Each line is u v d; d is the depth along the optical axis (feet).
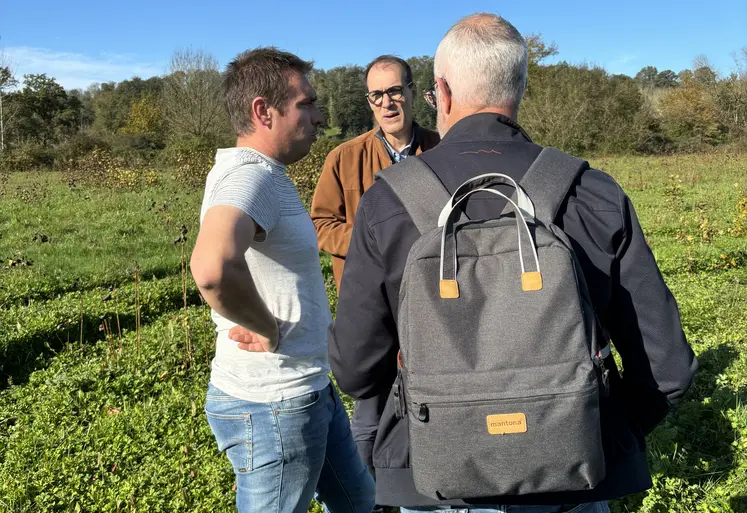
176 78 123.65
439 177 5.05
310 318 6.76
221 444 6.91
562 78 123.54
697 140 126.11
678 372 4.91
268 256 6.45
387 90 10.89
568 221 4.88
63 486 11.62
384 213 5.00
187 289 24.25
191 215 42.09
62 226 38.52
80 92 293.43
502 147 5.20
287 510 6.81
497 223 4.62
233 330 6.57
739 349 16.94
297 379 6.70
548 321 4.39
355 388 5.37
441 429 4.41
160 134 142.10
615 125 122.62
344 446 7.68
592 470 4.43
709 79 134.31
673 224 37.42
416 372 4.49
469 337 4.46
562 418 4.34
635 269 4.90
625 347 5.06
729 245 30.78
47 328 19.84
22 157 104.01
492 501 4.84
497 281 4.51
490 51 5.20
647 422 5.29
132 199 51.08
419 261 4.57
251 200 6.00
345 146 11.39
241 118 6.65
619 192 5.05
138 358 17.44
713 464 11.43
